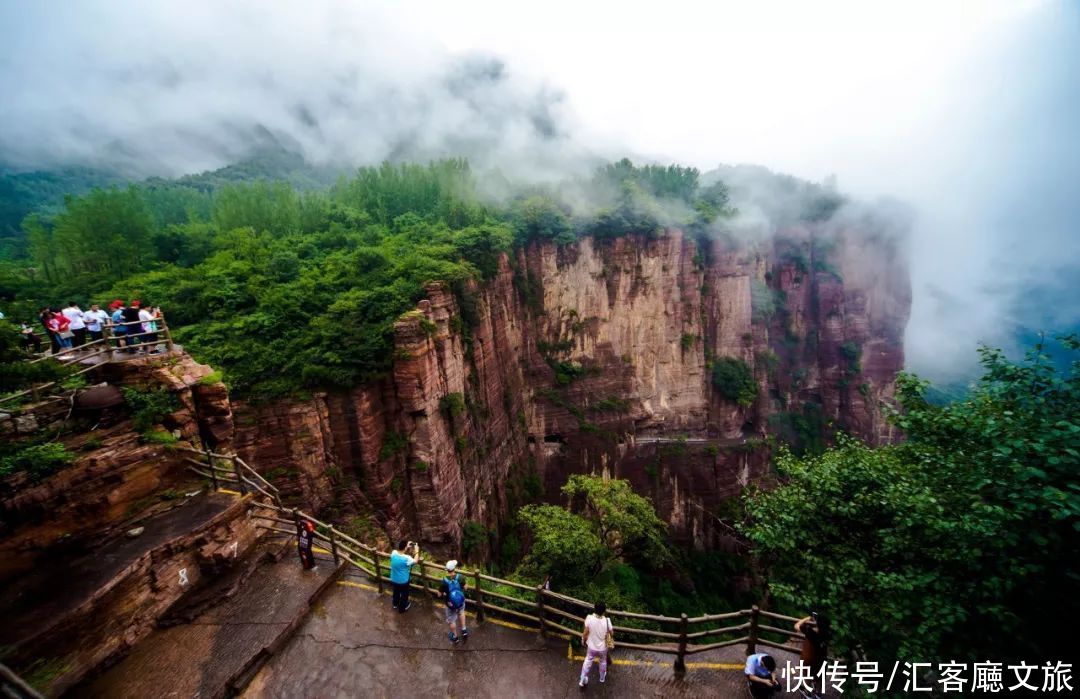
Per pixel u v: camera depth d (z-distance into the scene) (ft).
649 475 225.56
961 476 31.55
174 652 39.88
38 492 40.22
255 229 176.45
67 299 131.95
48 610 36.24
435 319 116.57
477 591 44.37
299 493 92.12
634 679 39.22
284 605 45.06
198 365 58.85
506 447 166.50
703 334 249.34
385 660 41.14
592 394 221.25
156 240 159.53
